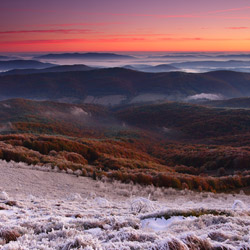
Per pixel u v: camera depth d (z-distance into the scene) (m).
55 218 7.00
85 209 10.88
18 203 10.31
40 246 4.15
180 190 26.56
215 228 5.52
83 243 4.10
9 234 5.05
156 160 67.75
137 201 10.42
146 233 4.94
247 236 4.51
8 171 24.27
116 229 6.01
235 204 11.45
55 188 21.19
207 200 21.42
